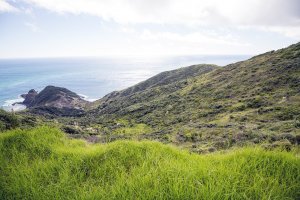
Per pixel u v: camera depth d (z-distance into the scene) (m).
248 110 48.28
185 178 3.64
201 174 3.91
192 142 31.56
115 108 124.75
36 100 180.12
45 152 5.79
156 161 4.67
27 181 4.25
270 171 4.10
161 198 3.28
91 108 161.25
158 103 91.06
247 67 86.12
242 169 4.06
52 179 4.37
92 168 4.84
